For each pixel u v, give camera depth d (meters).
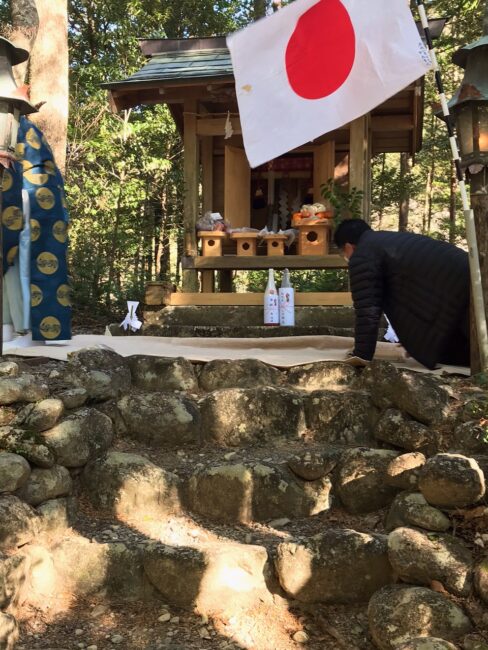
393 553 2.05
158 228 9.12
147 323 5.07
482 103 2.69
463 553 1.99
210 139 6.32
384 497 2.46
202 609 2.21
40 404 2.59
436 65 2.75
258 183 6.20
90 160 9.49
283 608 2.21
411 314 3.08
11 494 2.37
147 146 9.92
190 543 2.37
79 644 2.07
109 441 2.79
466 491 2.05
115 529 2.48
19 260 3.69
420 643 1.73
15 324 3.76
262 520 2.53
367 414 2.81
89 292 7.51
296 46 2.94
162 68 5.75
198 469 2.62
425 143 13.45
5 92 3.01
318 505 2.53
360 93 2.86
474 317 2.82
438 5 11.04
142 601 2.29
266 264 5.29
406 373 2.65
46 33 7.43
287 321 4.64
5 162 3.05
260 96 2.98
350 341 3.91
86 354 2.99
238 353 3.66
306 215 5.30
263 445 2.85
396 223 18.14
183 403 2.87
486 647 1.74
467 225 2.70
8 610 2.09
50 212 3.73
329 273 6.99
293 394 2.90
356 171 5.23
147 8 13.58
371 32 2.83
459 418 2.48
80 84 12.23
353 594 2.15
